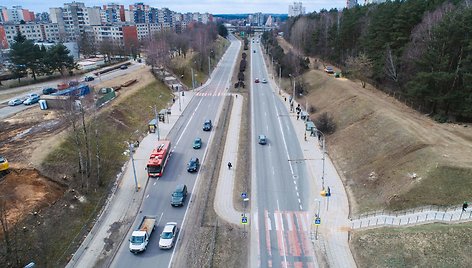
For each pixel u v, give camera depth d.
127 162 56.62
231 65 150.88
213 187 49.72
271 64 145.50
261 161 57.62
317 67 116.94
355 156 55.81
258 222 41.91
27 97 79.69
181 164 56.53
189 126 74.38
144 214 43.69
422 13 76.00
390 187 44.59
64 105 58.19
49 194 42.12
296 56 123.00
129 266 35.34
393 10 81.25
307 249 37.38
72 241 37.97
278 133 70.25
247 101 94.38
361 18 108.81
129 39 177.12
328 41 127.62
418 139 50.69
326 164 56.47
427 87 58.97
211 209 44.62
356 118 67.81
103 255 36.72
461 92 56.62
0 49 149.12
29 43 96.56
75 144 53.09
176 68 122.12
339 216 42.66
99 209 43.94
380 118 61.59
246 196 46.06
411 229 37.03
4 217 35.25
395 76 75.06
